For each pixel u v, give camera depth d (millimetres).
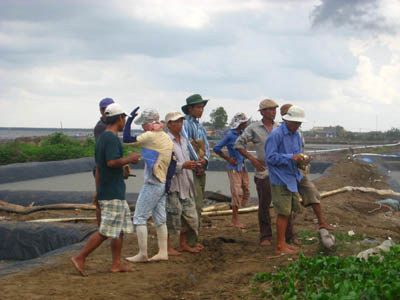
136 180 19719
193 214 6555
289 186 6043
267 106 7082
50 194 12727
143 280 5086
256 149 7215
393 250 4992
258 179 7102
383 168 23188
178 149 6438
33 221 9133
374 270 4090
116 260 5430
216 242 7250
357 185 15430
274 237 7543
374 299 3617
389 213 10547
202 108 6961
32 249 8398
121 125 5332
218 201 10875
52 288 4547
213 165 26359
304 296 3971
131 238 7453
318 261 4570
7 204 10922
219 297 4453
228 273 5383
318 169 26141
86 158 27469
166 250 6145
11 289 4430
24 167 21516
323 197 12312
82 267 5191
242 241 7371
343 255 5777
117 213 5211
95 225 8516
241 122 8477
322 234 6000
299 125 6211
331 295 3713
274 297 4078
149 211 6008
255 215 9922
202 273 5488
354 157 29641
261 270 5375
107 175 5184
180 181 6422
